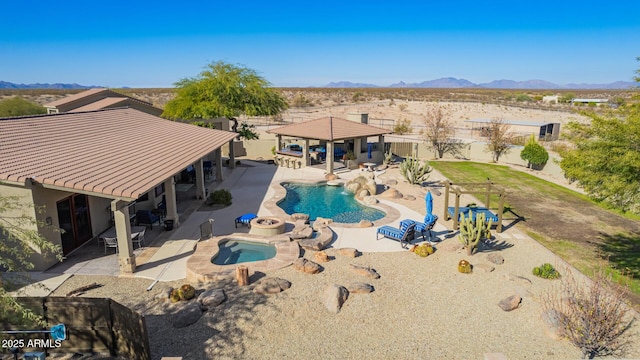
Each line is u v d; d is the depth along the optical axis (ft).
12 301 26.17
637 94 40.86
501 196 59.16
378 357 31.45
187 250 51.29
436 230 60.95
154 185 45.65
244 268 41.27
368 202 74.08
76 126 64.18
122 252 43.93
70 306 30.66
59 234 47.11
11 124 54.60
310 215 69.82
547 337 34.06
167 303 38.14
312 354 31.55
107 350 31.35
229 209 69.92
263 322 35.27
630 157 36.73
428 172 88.48
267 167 108.58
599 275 36.09
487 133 142.20
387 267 47.32
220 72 116.16
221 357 30.91
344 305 38.34
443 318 36.78
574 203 76.69
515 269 47.34
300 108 263.90
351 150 117.91
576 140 42.45
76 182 41.81
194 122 110.73
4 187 41.75
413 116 231.91
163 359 28.99
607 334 31.09
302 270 44.96
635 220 66.74
